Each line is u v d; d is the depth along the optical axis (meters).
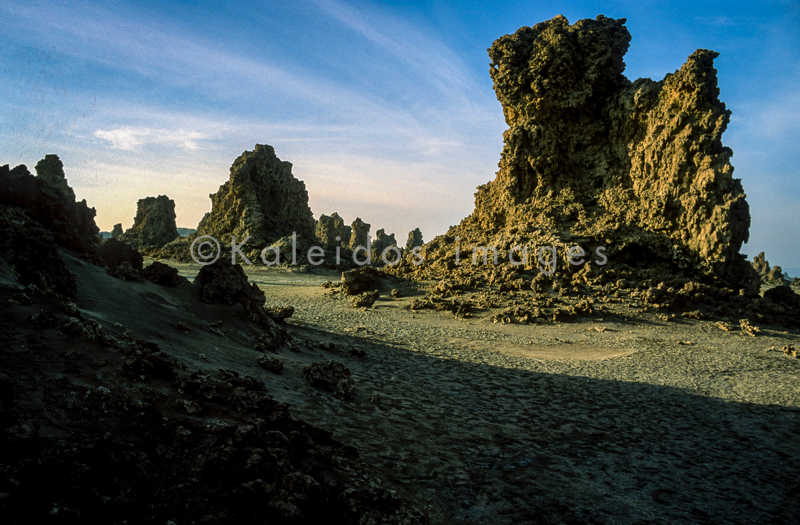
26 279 9.70
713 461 11.11
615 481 9.20
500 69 53.66
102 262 16.16
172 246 84.94
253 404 8.55
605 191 49.81
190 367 9.72
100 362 7.32
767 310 38.72
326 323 32.28
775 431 13.95
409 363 19.59
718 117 42.78
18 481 4.22
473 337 30.53
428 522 6.42
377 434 9.72
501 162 55.53
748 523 8.08
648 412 15.06
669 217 45.31
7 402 5.33
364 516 5.96
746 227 43.50
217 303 16.62
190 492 5.25
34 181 16.06
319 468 6.84
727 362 25.09
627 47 52.31
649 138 46.84
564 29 51.66
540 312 36.75
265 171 85.69
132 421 6.23
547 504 7.67
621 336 31.73
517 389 16.69
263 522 5.00
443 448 9.62
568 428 12.47
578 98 50.81
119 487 4.88
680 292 39.56
